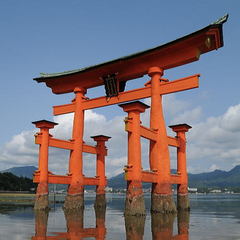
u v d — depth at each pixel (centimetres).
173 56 3331
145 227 2177
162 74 3459
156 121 3297
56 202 6222
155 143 3266
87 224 2380
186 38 3141
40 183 3684
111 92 3756
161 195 3134
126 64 3591
